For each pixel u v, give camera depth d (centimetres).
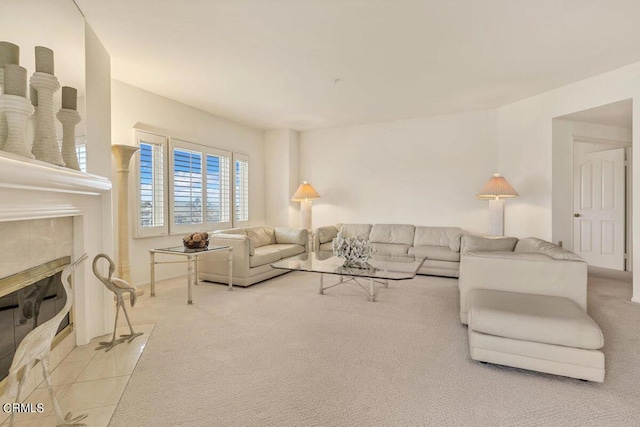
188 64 336
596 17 252
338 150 620
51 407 164
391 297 352
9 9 158
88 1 224
